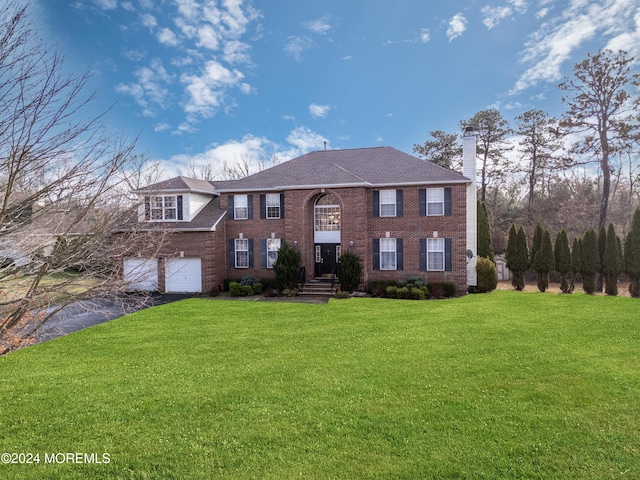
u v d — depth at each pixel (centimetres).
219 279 2192
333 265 2181
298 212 2094
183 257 2105
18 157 532
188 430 538
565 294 1995
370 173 2161
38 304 705
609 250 1997
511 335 1053
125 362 861
